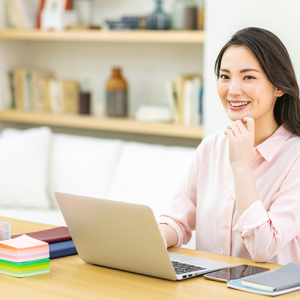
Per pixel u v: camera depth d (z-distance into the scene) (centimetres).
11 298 109
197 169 181
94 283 119
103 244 129
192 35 339
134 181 302
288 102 159
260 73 152
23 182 335
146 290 114
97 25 395
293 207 143
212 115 281
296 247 156
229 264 134
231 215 163
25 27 413
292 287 112
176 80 357
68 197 131
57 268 132
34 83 426
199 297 109
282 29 247
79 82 430
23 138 348
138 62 404
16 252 124
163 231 165
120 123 375
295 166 152
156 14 360
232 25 266
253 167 162
